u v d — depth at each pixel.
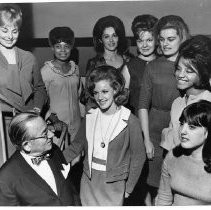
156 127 1.69
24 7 1.79
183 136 1.30
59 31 1.73
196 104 1.30
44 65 1.78
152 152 1.69
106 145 1.47
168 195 1.42
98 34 1.76
